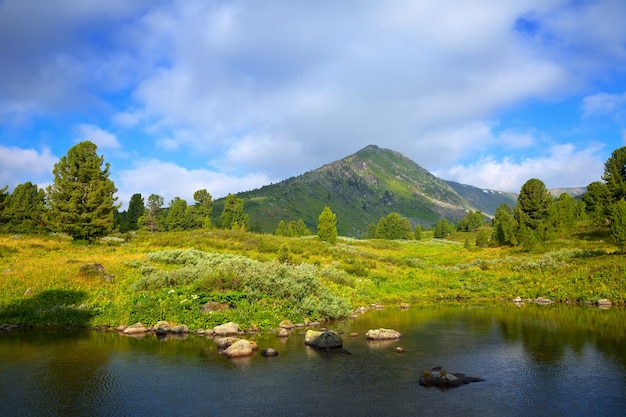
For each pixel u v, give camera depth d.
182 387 12.67
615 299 28.47
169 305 22.47
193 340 18.86
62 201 44.88
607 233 60.47
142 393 12.18
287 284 25.72
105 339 18.97
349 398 11.68
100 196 45.53
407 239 122.19
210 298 22.98
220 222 93.06
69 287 25.31
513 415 10.39
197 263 33.34
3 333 20.00
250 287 24.69
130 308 22.48
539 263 42.41
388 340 19.00
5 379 13.41
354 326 22.52
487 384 12.80
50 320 21.62
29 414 10.71
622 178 64.44
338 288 32.41
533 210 68.56
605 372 13.78
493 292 35.12
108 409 11.02
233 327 20.41
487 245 75.50
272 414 10.59
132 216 92.00
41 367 14.66
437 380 12.91
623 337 18.75
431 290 37.03
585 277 33.50
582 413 10.48
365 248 72.38
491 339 19.00
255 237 59.84
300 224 119.94
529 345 17.69
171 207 86.06
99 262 31.05
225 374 13.93
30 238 46.78
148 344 18.05
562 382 12.88
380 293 34.56
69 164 45.19
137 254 38.53
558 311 26.48
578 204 80.50
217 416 10.50
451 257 65.00
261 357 16.05
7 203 62.56
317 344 17.59
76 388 12.62
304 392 12.18
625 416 10.28
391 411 10.71
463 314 26.38
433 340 18.95
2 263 29.91
